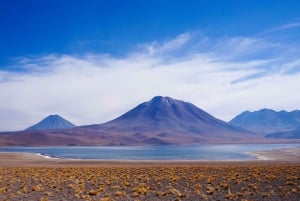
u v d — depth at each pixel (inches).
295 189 893.2
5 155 3299.7
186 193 896.9
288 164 1988.2
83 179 1175.0
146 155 4347.9
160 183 1058.7
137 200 815.1
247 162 2245.3
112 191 939.3
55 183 1085.8
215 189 946.1
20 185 1058.1
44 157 3341.5
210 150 5979.3
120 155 4384.8
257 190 922.1
